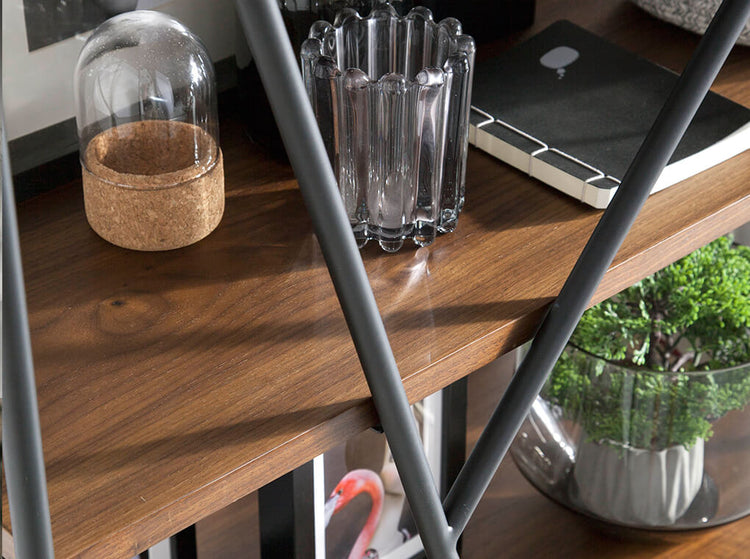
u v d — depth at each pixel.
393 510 0.83
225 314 0.53
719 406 0.77
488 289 0.54
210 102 0.62
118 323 0.52
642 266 0.58
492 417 0.50
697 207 0.61
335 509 0.77
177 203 0.56
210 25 0.71
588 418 0.80
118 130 0.58
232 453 0.44
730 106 0.69
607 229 0.48
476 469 0.50
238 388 0.48
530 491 0.92
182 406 0.47
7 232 0.30
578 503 0.85
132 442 0.45
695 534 0.87
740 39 0.77
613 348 0.78
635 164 0.47
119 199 0.56
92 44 0.59
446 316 0.52
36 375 0.49
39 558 0.34
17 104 0.61
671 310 0.80
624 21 0.85
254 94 0.65
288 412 0.46
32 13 0.60
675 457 0.80
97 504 0.42
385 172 0.55
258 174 0.66
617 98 0.71
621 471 0.81
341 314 0.53
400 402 0.43
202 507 0.43
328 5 0.60
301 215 0.62
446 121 0.55
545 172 0.63
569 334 0.50
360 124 0.54
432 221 0.57
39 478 0.33
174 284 0.55
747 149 0.67
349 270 0.38
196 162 0.58
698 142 0.65
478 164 0.66
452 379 0.51
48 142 0.63
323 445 0.47
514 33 0.81
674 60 0.79
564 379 0.79
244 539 0.87
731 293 0.78
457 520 0.50
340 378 0.49
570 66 0.74
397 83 0.52
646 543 0.86
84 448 0.44
